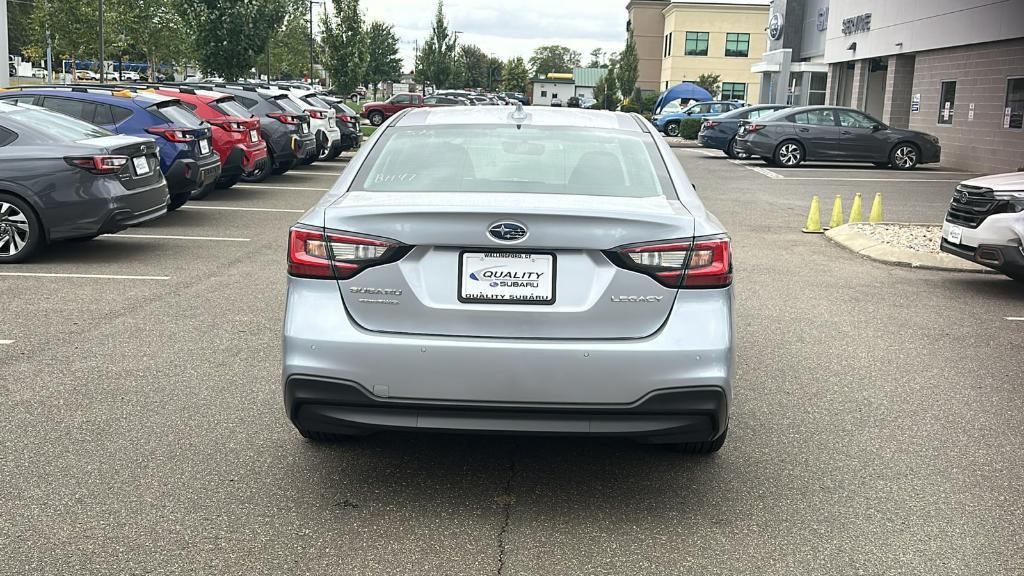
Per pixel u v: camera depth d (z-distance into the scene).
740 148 24.38
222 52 29.52
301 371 3.47
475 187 3.86
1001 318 7.48
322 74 71.44
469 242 3.42
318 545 3.38
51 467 4.04
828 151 23.59
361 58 38.59
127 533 3.43
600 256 3.44
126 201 9.12
